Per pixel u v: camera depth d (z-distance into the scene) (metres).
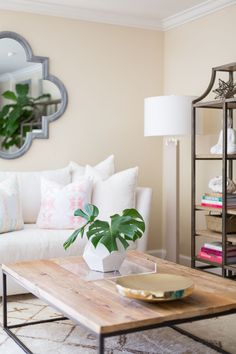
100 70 4.83
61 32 4.64
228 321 3.09
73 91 4.71
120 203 3.94
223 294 2.26
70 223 3.88
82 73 4.75
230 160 4.10
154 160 5.14
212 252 3.93
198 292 2.29
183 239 4.87
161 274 2.40
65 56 4.66
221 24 4.34
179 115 4.11
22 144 4.52
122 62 4.93
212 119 4.48
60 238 3.66
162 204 5.20
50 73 4.61
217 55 4.39
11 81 4.46
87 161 4.81
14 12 4.43
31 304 3.43
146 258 3.04
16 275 2.64
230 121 4.04
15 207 3.78
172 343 2.67
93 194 4.08
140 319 1.90
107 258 2.63
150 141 5.11
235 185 3.88
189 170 4.79
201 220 4.59
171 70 5.02
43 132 4.59
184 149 4.85
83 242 3.71
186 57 4.79
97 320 1.89
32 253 3.53
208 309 2.05
